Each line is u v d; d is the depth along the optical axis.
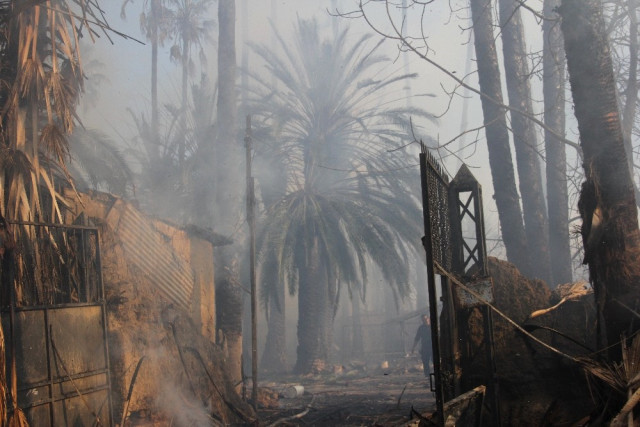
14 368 6.20
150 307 9.46
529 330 7.72
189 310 11.53
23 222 7.02
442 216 7.06
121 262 9.18
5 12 8.09
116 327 8.59
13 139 7.62
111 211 9.78
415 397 14.06
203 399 9.70
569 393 7.41
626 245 6.75
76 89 9.16
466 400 6.22
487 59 14.52
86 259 7.86
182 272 11.39
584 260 7.04
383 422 9.52
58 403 7.07
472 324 7.72
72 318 7.45
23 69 7.89
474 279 7.58
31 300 7.02
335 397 14.78
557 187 15.03
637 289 6.56
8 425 6.05
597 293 6.82
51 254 7.37
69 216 8.79
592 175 7.02
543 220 14.62
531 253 14.48
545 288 8.02
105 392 7.79
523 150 14.85
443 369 6.93
